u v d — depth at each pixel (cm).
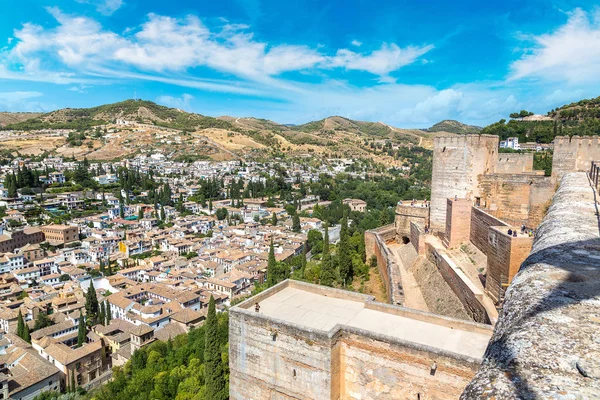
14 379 6556
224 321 5969
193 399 4550
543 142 11488
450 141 3941
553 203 1523
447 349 1352
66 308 9281
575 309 530
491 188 3822
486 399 386
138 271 11844
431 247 3706
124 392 5744
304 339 1477
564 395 359
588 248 821
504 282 2286
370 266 4825
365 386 1452
